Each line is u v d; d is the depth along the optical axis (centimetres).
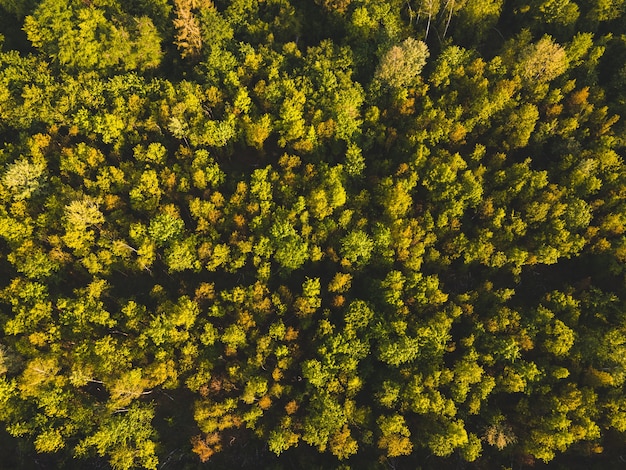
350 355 6700
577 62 8594
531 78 8525
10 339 7056
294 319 7212
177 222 7462
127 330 7112
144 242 7269
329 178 7675
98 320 6944
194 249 7400
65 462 6869
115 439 6425
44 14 8750
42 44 9112
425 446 6650
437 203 7900
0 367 6506
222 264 7450
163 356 6775
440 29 9694
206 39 9088
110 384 6481
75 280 7775
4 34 9981
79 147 7925
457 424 6244
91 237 7444
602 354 6700
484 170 7844
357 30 9144
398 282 7012
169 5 9619
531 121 8031
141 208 7744
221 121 8181
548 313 6950
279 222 7312
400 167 7900
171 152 8525
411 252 7406
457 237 7506
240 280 7706
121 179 7838
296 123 8012
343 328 6850
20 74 8612
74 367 6662
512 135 8181
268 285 7544
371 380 6988
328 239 7644
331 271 7631
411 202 7662
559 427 6294
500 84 8325
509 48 8844
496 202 7800
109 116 7912
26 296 7062
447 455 6581
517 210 7856
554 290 7419
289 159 7944
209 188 8038
